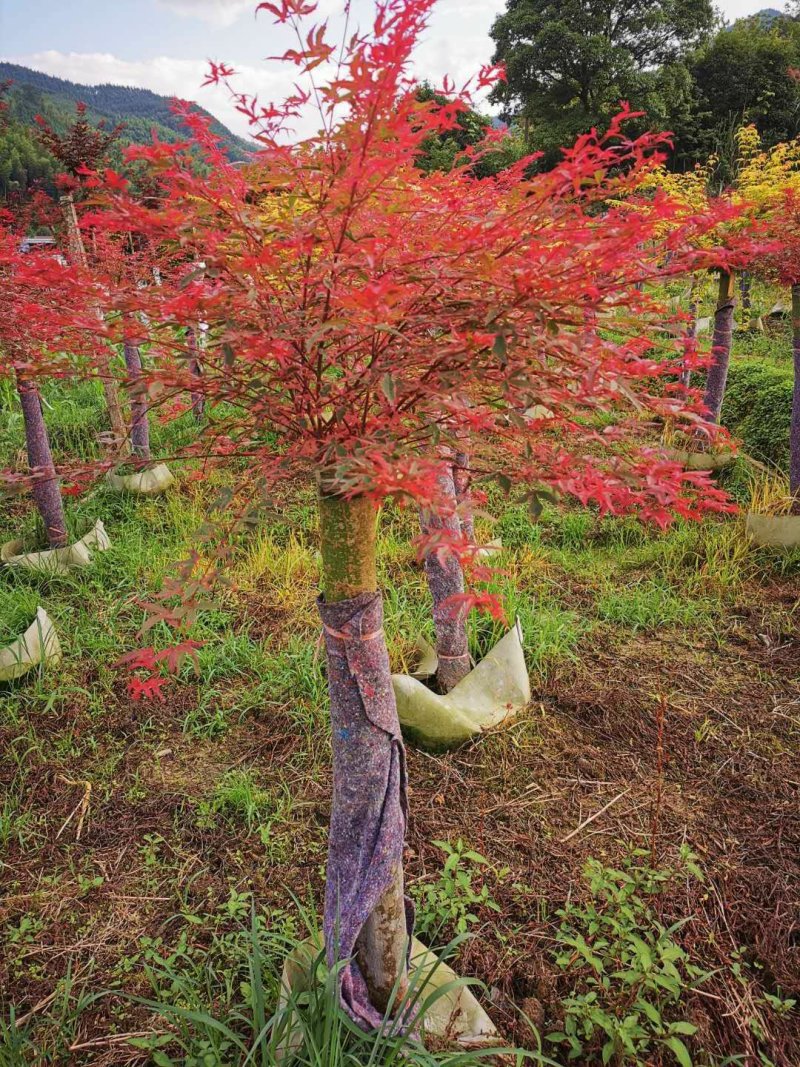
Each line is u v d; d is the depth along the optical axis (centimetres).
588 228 112
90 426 742
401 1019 182
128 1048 197
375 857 171
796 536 452
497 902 237
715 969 209
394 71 96
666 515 139
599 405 132
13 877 256
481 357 128
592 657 377
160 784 299
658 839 262
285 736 323
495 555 451
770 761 302
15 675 355
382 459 109
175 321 124
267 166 115
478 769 301
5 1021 206
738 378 684
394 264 115
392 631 387
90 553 482
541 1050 192
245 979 213
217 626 407
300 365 125
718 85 2738
